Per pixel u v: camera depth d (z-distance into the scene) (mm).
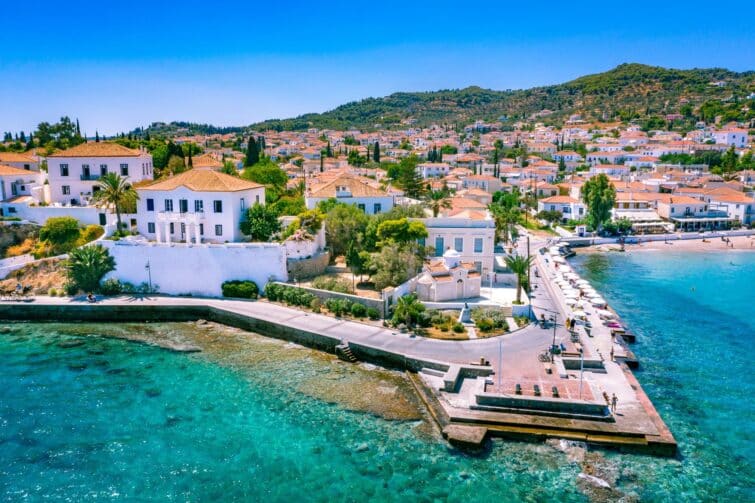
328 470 37656
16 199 92875
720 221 153000
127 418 44438
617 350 56438
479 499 34688
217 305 70125
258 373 53125
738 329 68250
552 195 177875
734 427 43250
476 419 42438
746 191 170750
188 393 48844
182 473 37312
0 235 85812
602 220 144500
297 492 35469
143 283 76188
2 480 36344
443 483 36250
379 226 75438
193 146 183750
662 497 34938
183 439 41406
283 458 39000
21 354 58156
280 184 119938
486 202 150875
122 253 75938
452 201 102812
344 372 53250
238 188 83062
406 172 134875
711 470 37688
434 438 41406
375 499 34750
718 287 91688
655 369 54688
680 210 154250
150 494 35156
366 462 38531
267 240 83188
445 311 64250
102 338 63312
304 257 76875
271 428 42906
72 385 50438
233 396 48250
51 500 34500
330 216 85812
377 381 51156
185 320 70062
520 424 41875
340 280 74438
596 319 66938
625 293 87312
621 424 41656
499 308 64688
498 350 54844
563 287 79562
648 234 146875
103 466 38031
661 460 38656
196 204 80750
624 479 36625
